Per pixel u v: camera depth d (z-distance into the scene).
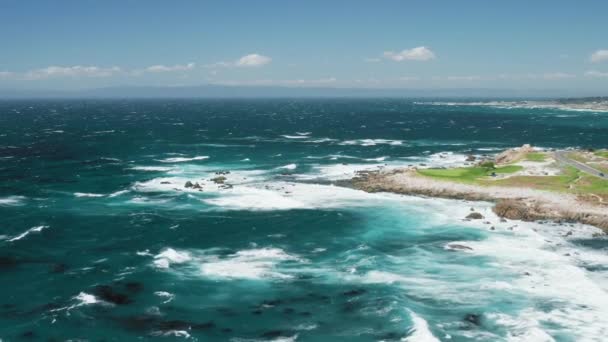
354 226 58.12
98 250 49.75
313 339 33.28
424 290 40.22
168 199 71.38
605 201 63.81
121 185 80.69
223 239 53.47
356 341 32.94
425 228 57.19
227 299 38.91
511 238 53.28
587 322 34.84
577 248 50.38
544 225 57.94
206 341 33.12
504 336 33.16
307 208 66.44
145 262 46.47
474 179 77.38
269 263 46.41
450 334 33.44
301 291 40.28
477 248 50.16
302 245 51.56
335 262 46.59
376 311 36.75
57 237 53.69
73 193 74.81
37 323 34.81
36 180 84.56
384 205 67.56
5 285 41.09
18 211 64.19
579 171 80.06
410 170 85.56
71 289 40.44
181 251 49.59
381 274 43.53
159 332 34.06
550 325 34.47
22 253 48.50
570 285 40.91
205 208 66.56
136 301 38.38
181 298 38.94
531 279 42.19
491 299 38.47
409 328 34.06
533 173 79.88
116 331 34.09
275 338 33.47
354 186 79.25
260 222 59.88
